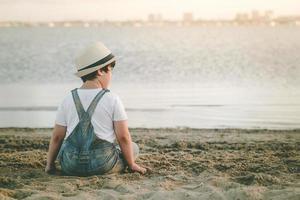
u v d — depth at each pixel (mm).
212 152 7070
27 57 42500
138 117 12438
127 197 4297
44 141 8406
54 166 5430
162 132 10062
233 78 24859
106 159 5070
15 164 5953
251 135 9641
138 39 96812
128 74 27406
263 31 180125
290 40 86375
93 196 4352
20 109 13984
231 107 14086
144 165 5785
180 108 13922
